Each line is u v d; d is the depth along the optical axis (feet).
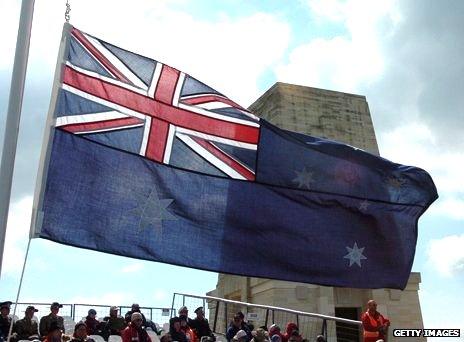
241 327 69.10
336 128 115.03
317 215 35.73
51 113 28.35
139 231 30.14
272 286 98.37
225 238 32.81
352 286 35.53
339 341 96.73
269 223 34.32
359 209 36.73
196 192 32.78
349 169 36.99
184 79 34.35
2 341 51.31
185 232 31.71
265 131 35.68
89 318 67.97
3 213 22.72
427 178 38.58
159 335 74.74
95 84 30.86
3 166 23.16
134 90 32.27
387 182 38.01
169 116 33.14
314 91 116.78
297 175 35.76
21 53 24.40
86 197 28.86
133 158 31.12
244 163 34.73
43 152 27.61
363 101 120.88
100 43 31.76
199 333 68.18
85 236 28.19
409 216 38.09
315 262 34.88
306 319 94.53
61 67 29.32
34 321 57.11
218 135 34.37
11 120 23.65
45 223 27.27
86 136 29.76
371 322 57.52
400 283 36.70
